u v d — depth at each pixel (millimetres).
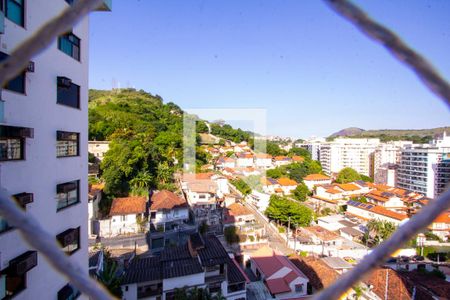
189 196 26062
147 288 12031
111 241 20422
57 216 6859
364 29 1103
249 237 22078
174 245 20062
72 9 1094
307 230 27125
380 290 16078
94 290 1226
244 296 13609
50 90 6586
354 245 25844
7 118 5324
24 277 5695
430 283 17281
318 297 1231
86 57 8305
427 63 1085
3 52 5141
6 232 5254
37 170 6148
